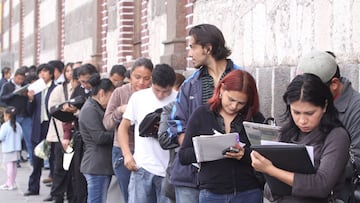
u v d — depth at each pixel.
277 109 7.85
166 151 7.02
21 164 16.64
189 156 5.41
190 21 11.16
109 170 8.34
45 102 12.70
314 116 4.38
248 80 5.30
